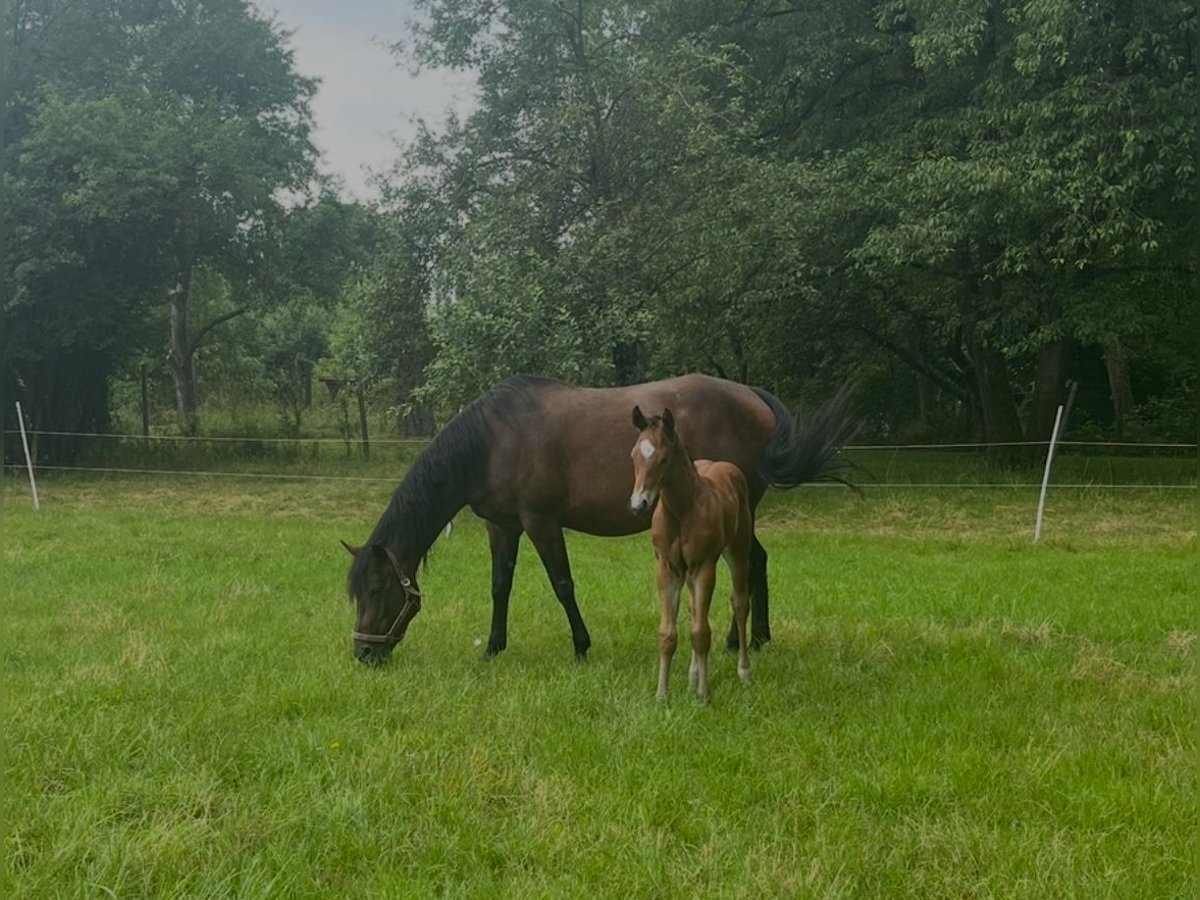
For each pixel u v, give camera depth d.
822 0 16.42
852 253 14.48
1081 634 6.63
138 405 31.28
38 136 17.39
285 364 37.06
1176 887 3.17
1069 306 14.34
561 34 13.62
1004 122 13.91
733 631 6.38
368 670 5.77
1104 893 3.14
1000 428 17.53
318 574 9.09
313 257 21.81
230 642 6.27
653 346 14.54
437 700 5.07
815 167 14.92
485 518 6.46
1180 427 21.89
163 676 5.38
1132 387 24.95
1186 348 21.77
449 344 12.09
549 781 3.99
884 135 15.41
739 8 16.73
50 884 3.17
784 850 3.44
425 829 3.59
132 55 20.94
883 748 4.38
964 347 21.25
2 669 5.39
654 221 13.16
